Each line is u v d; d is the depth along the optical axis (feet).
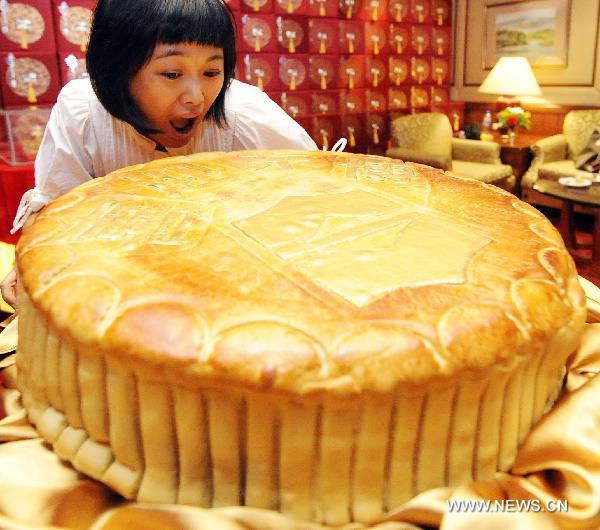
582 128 14.43
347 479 2.03
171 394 2.02
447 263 2.45
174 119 3.69
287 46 11.81
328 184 3.51
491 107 17.28
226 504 2.07
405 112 15.14
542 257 2.57
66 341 2.18
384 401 1.94
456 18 17.74
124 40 3.25
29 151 8.79
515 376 2.19
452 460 2.15
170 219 2.88
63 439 2.30
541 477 2.26
